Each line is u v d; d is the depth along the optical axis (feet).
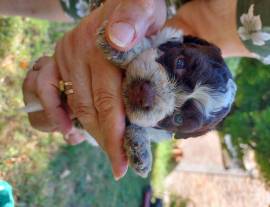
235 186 3.17
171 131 0.79
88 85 0.76
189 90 0.74
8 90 1.59
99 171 2.13
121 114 0.73
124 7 0.72
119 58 0.74
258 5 0.85
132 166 0.73
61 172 1.87
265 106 1.99
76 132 0.97
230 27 0.91
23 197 1.66
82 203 1.99
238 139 2.14
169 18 1.00
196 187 3.24
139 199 2.53
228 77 0.78
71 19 1.16
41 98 0.83
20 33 1.70
